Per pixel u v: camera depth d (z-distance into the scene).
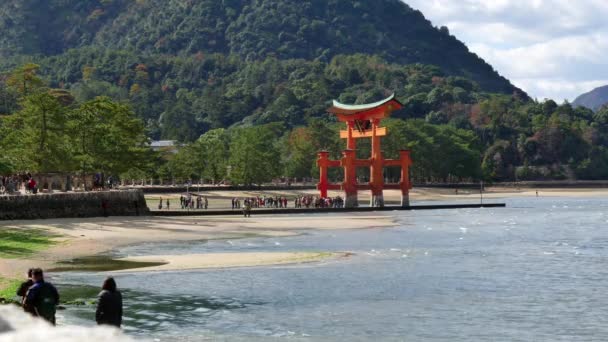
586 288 51.62
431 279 55.16
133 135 138.62
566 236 95.38
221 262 61.94
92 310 39.50
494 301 46.31
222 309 42.50
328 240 86.88
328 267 60.62
